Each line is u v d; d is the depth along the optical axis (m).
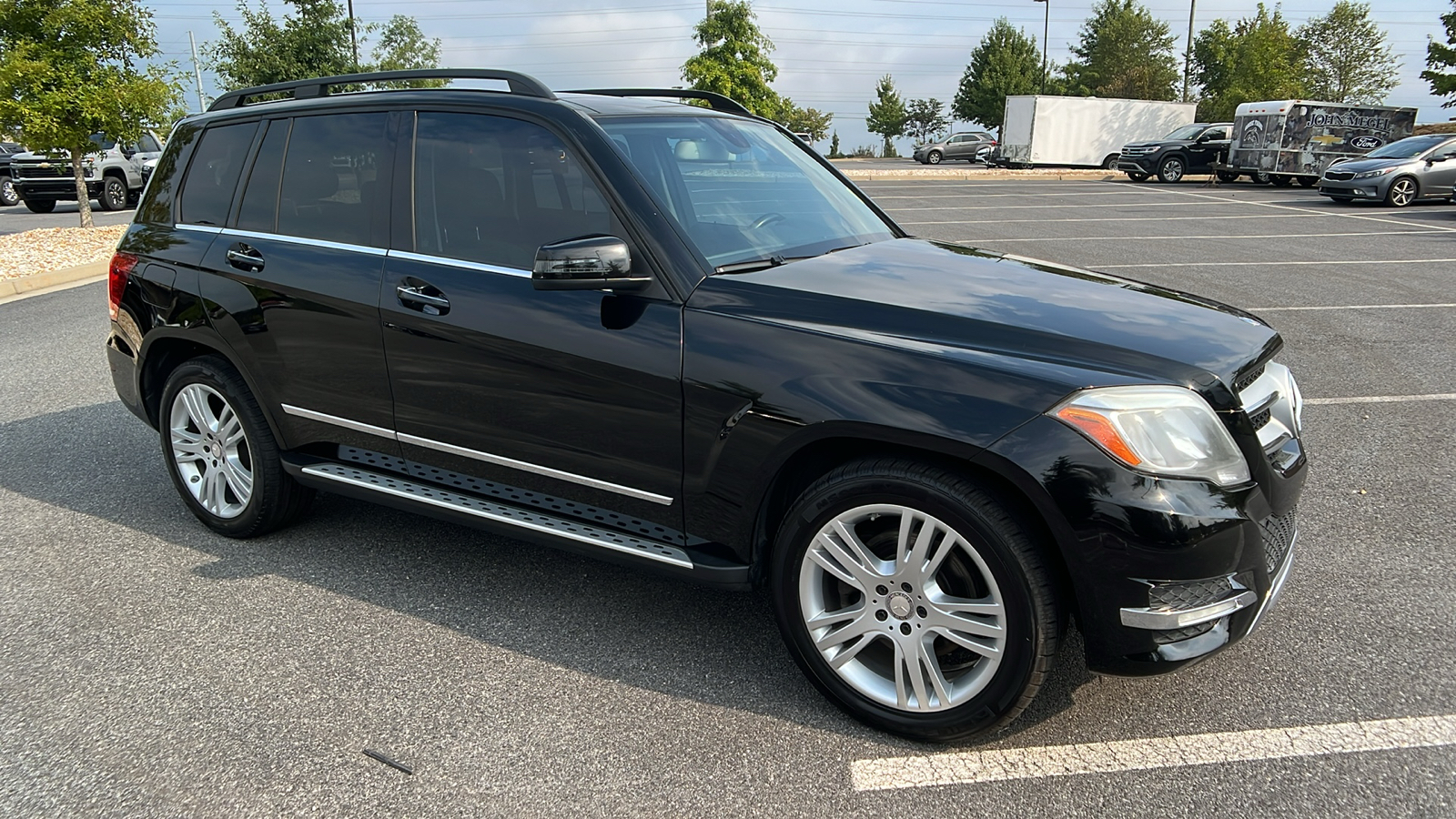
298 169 3.60
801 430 2.53
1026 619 2.38
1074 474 2.26
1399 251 12.77
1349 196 20.38
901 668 2.60
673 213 2.92
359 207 3.42
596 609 3.41
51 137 14.06
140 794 2.43
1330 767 2.50
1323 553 3.80
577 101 3.26
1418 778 2.45
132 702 2.84
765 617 3.35
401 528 4.14
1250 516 2.35
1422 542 3.88
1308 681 2.90
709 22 30.30
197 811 2.37
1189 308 2.86
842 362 2.52
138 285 3.98
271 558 3.83
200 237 3.82
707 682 2.94
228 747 2.62
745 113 4.05
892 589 2.57
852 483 2.53
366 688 2.91
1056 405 2.30
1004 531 2.36
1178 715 2.74
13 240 13.90
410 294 3.19
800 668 2.79
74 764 2.55
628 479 2.90
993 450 2.30
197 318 3.75
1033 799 2.40
